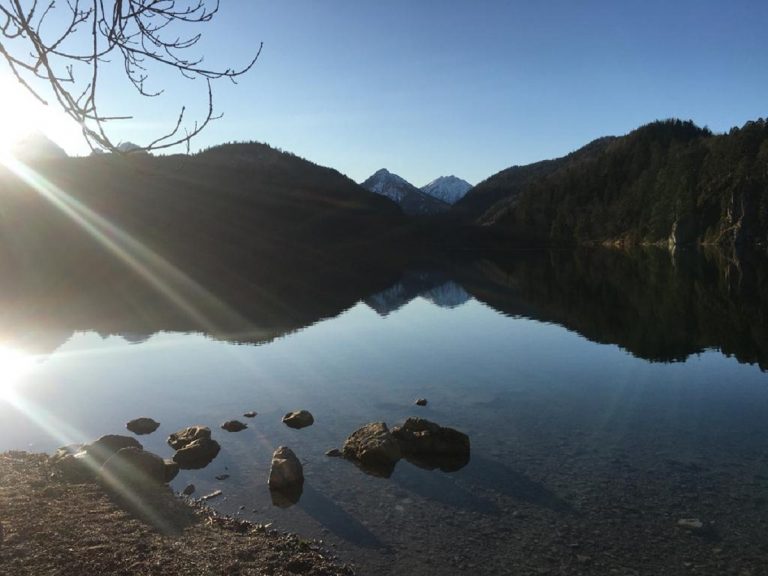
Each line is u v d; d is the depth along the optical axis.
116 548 6.50
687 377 16.84
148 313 33.19
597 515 8.35
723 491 9.08
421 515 8.47
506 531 7.94
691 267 61.09
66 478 9.08
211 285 48.94
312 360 20.39
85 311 34.16
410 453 11.02
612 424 12.70
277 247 100.88
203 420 13.68
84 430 13.18
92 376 18.58
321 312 33.66
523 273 62.81
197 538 7.34
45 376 18.69
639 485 9.38
